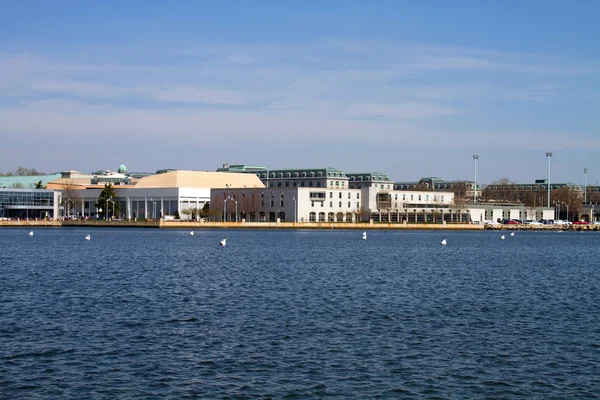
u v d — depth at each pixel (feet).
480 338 188.55
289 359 165.27
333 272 361.10
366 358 166.81
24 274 336.70
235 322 207.41
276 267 387.96
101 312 223.10
